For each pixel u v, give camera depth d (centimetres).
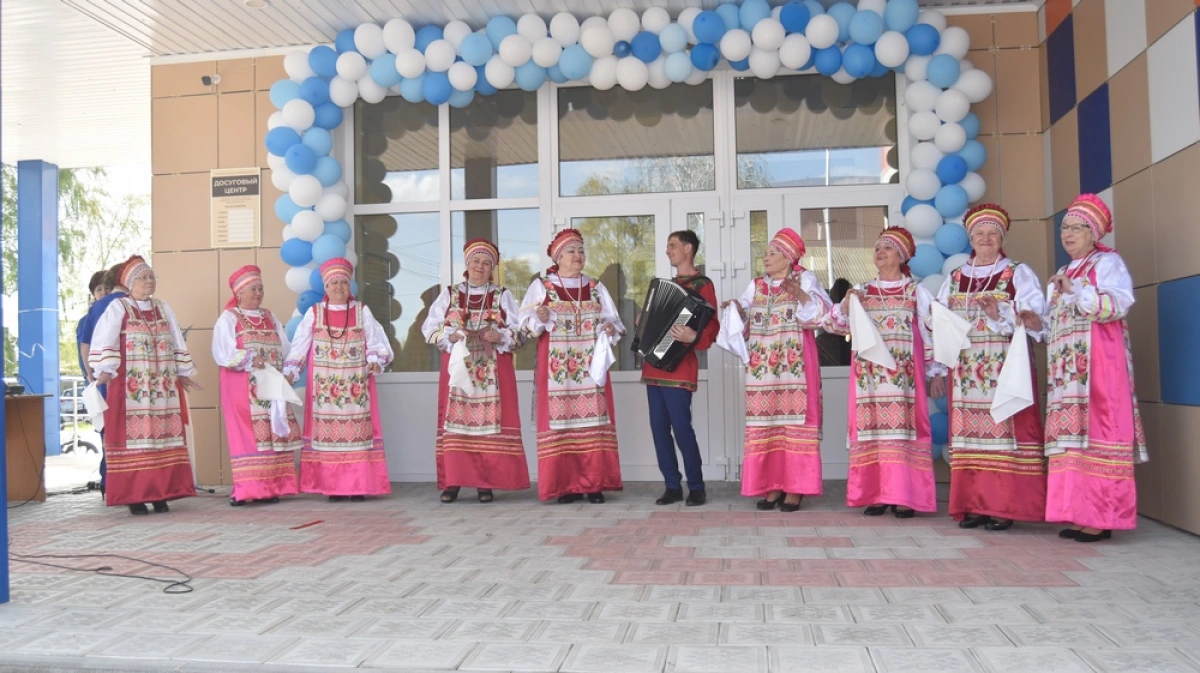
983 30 654
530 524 509
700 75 631
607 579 376
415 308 707
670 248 567
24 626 324
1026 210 646
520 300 696
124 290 621
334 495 608
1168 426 475
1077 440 438
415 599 349
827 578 373
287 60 657
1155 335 487
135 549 457
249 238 715
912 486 514
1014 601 333
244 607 342
